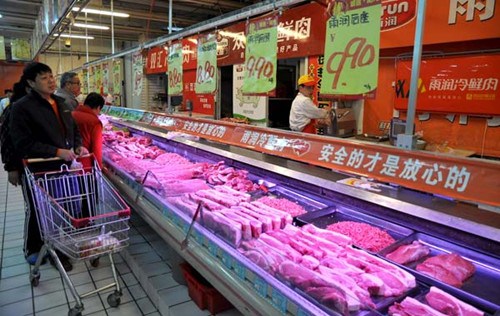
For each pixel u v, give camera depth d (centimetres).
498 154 345
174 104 787
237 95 670
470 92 349
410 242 167
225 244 171
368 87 160
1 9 1059
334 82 175
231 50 630
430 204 154
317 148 206
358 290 129
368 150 177
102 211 277
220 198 217
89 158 322
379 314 118
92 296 268
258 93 239
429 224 166
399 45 389
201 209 192
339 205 206
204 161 323
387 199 164
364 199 174
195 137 341
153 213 242
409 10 372
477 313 117
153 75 1134
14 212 459
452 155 147
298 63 604
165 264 304
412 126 162
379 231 178
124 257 329
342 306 119
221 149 286
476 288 134
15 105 284
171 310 238
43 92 292
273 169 232
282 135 238
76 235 243
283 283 138
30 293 273
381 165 167
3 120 306
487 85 336
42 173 263
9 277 295
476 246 151
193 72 756
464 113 357
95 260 310
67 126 313
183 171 278
